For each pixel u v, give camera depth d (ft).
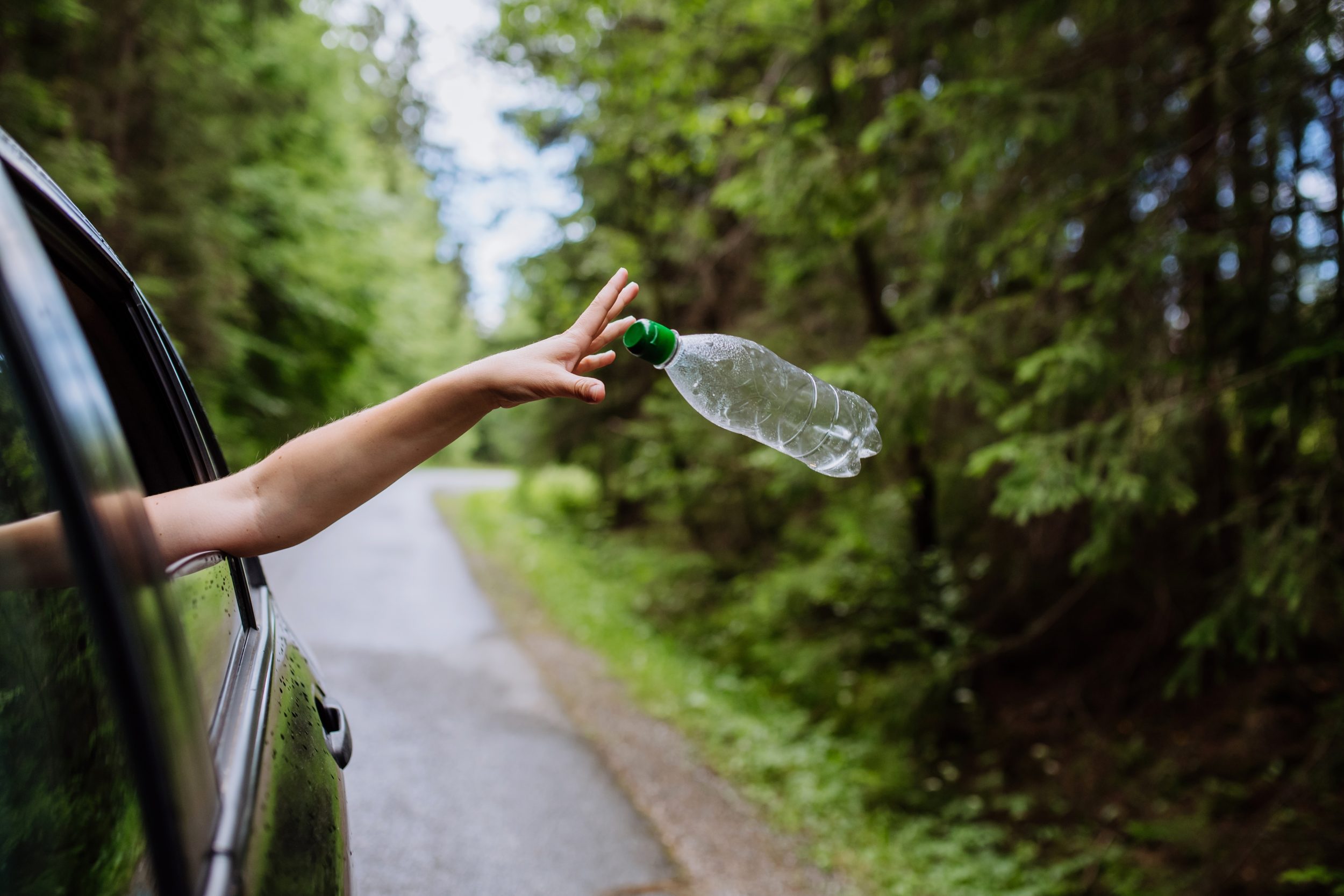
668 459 33.42
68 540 2.25
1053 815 18.94
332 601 26.53
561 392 4.17
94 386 2.49
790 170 19.27
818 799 16.63
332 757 5.03
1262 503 12.54
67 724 2.57
